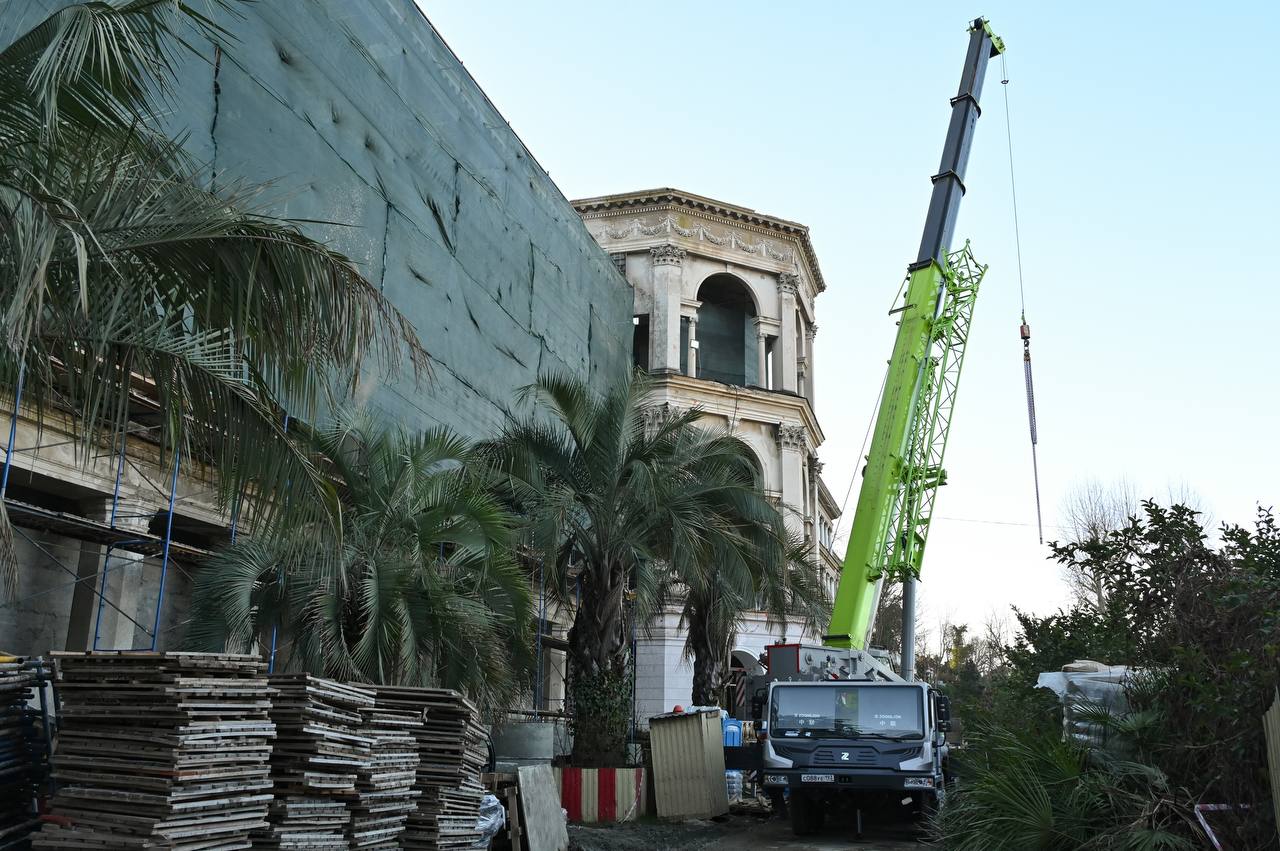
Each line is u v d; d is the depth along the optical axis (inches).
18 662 275.4
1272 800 368.5
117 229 283.4
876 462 1111.6
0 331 263.0
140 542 571.2
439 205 933.2
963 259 1272.1
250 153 687.1
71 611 602.2
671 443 813.2
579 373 1262.3
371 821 322.3
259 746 277.3
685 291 1792.6
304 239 292.5
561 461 778.8
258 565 526.9
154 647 510.6
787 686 708.7
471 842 382.0
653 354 1738.4
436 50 958.4
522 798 498.3
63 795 262.5
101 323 291.6
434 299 904.3
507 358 1053.2
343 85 800.3
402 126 885.8
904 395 1148.5
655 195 1786.4
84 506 599.2
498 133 1074.1
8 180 264.5
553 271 1200.8
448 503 602.5
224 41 658.2
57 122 275.4
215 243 285.3
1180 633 439.8
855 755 669.3
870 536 1064.8
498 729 666.2
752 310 1943.9
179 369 312.3
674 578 911.7
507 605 624.7
